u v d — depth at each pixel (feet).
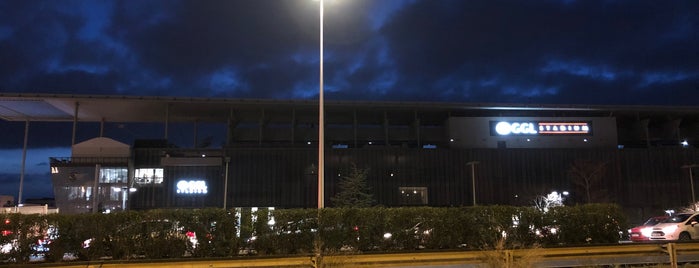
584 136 242.99
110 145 222.48
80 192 217.97
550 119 242.58
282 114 248.73
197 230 48.39
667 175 234.58
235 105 230.68
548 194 222.28
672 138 259.39
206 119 261.44
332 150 224.74
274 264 42.80
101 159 220.43
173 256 47.78
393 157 225.76
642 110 244.01
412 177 224.53
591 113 253.24
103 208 215.92
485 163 228.63
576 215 54.90
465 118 239.71
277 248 49.01
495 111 248.11
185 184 221.46
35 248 46.37
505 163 229.66
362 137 252.42
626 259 48.32
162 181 222.28
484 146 237.25
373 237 50.31
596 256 48.21
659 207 230.89
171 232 48.24
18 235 46.06
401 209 51.85
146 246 47.62
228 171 223.30
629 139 267.80
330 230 49.65
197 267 42.75
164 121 268.62
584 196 225.97
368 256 44.45
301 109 238.68
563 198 225.35
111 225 47.65
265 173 223.51
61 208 216.13
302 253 46.14
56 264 43.16
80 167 219.00
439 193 224.33
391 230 50.72
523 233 53.11
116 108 234.17
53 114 246.27
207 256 48.01
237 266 42.78
